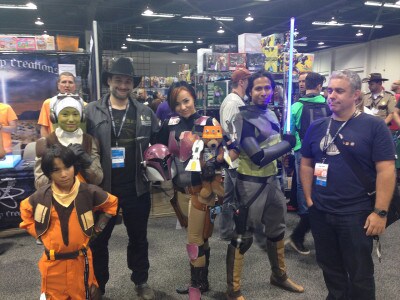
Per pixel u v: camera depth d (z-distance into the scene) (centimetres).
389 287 255
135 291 254
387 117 500
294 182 415
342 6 930
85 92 471
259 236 353
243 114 216
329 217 181
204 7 960
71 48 470
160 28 1260
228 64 445
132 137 220
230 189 327
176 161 221
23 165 369
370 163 171
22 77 469
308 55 447
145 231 237
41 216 173
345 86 170
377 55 1445
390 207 171
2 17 1096
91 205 183
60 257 177
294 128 330
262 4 932
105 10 1004
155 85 888
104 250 223
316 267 289
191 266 229
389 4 899
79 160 179
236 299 230
